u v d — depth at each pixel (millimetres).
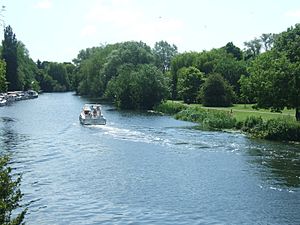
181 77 144250
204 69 157250
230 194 39562
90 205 36688
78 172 47812
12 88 184375
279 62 74250
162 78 126562
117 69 146125
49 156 56156
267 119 77750
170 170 48562
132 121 94000
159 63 168250
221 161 52875
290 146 62688
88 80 181625
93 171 48281
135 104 125312
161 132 76688
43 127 84688
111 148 61812
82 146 63438
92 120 87688
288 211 35188
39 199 38156
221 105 117938
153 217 33938
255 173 46812
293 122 69625
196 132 76562
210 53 165250
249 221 33125
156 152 58750
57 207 36188
